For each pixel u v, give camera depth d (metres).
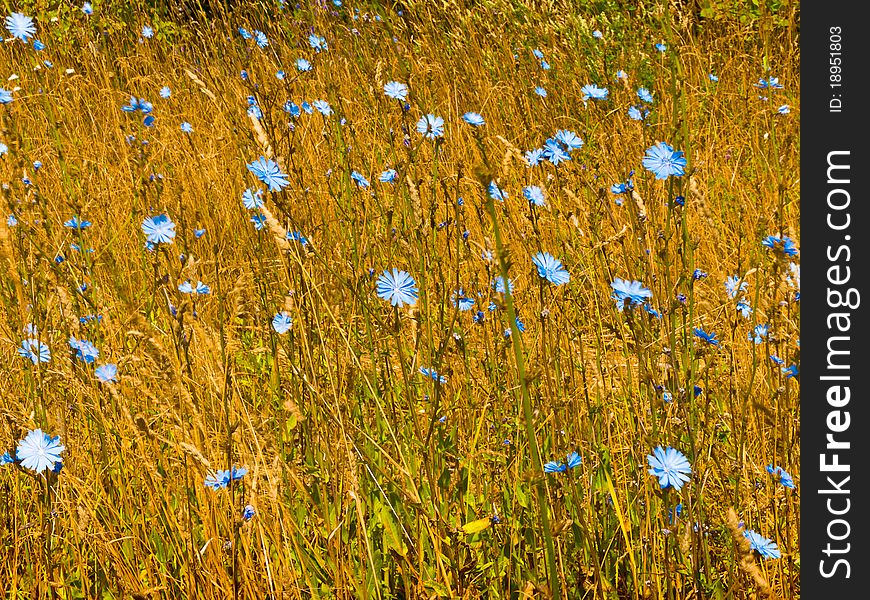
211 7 6.87
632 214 2.40
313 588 1.83
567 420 2.19
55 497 1.98
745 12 5.89
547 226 3.05
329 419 1.92
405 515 1.95
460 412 2.36
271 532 1.85
